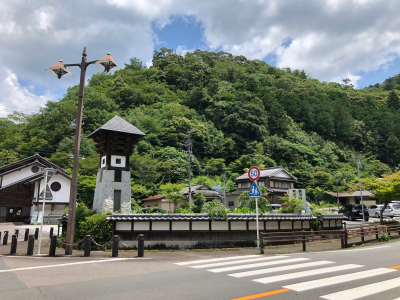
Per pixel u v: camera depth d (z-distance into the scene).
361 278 6.54
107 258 9.67
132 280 6.40
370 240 14.84
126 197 14.46
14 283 6.15
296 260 9.12
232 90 77.50
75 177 10.85
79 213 13.42
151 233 11.91
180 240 12.09
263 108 69.81
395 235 17.22
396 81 132.75
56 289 5.68
